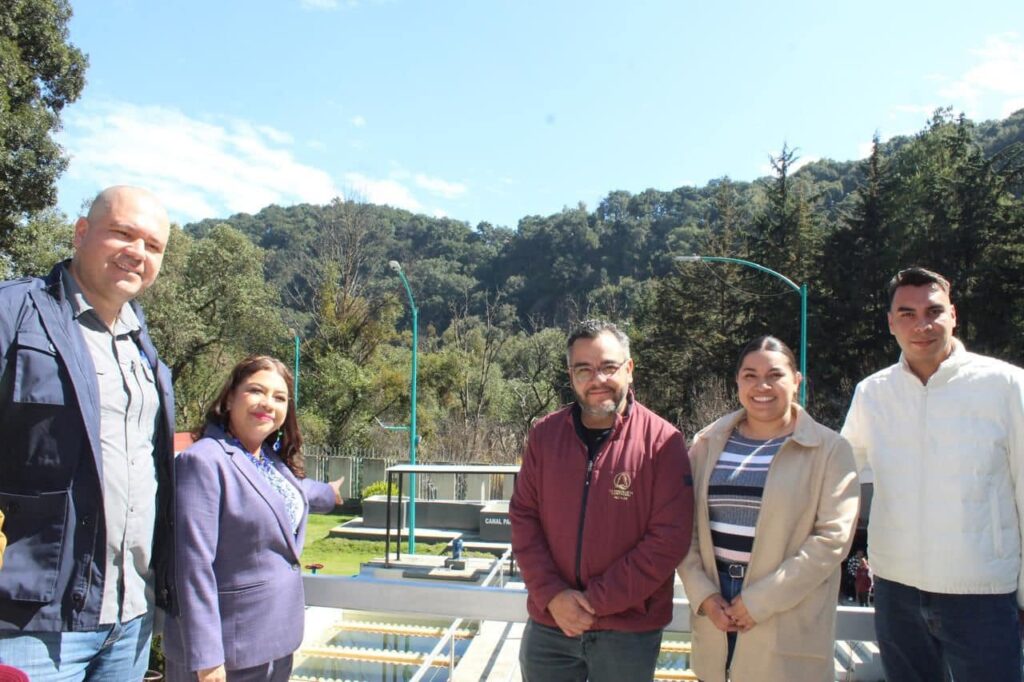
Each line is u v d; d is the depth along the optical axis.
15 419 2.43
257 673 2.84
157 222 2.78
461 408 36.19
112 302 2.71
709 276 43.38
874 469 3.19
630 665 2.78
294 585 2.98
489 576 11.65
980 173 33.81
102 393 2.63
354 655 6.82
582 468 2.92
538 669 2.93
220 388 3.13
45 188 20.80
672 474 2.83
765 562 2.79
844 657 5.92
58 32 22.12
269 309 46.38
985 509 2.89
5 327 2.43
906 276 3.17
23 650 2.43
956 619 2.88
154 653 4.97
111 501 2.61
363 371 37.09
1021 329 31.52
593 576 2.84
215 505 2.78
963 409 2.96
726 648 2.86
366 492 25.58
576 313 50.88
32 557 2.44
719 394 30.00
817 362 35.69
